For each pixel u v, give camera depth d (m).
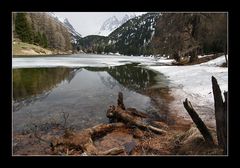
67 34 125.75
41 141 7.20
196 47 35.94
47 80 21.94
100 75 27.44
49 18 106.12
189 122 9.44
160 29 46.94
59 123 9.22
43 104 12.62
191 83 18.30
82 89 17.78
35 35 86.81
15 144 6.89
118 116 9.20
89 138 6.92
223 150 5.12
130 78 24.61
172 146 6.64
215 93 5.31
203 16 30.16
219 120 5.28
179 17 38.00
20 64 37.81
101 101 13.59
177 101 13.29
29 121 9.41
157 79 23.22
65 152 6.36
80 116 10.36
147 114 10.71
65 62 49.00
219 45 33.38
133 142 7.34
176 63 40.16
